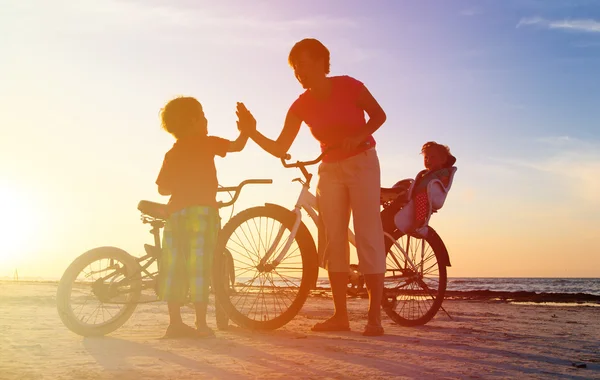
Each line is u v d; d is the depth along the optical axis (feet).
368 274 14.14
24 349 11.23
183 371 8.88
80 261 14.12
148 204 14.12
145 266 14.48
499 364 10.05
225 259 14.33
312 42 14.02
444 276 17.43
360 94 14.29
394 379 8.52
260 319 14.75
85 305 14.15
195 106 14.03
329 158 14.48
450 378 8.70
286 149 14.69
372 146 14.42
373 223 14.21
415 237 17.49
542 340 13.71
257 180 14.67
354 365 9.60
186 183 13.69
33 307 22.40
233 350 11.13
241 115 14.46
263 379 8.34
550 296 57.47
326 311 22.20
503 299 48.47
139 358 10.11
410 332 14.94
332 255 14.67
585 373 9.37
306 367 9.35
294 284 14.75
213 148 14.03
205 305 13.39
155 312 20.80
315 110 14.47
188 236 13.42
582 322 20.08
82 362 9.68
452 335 14.34
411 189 17.47
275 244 14.64
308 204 15.07
